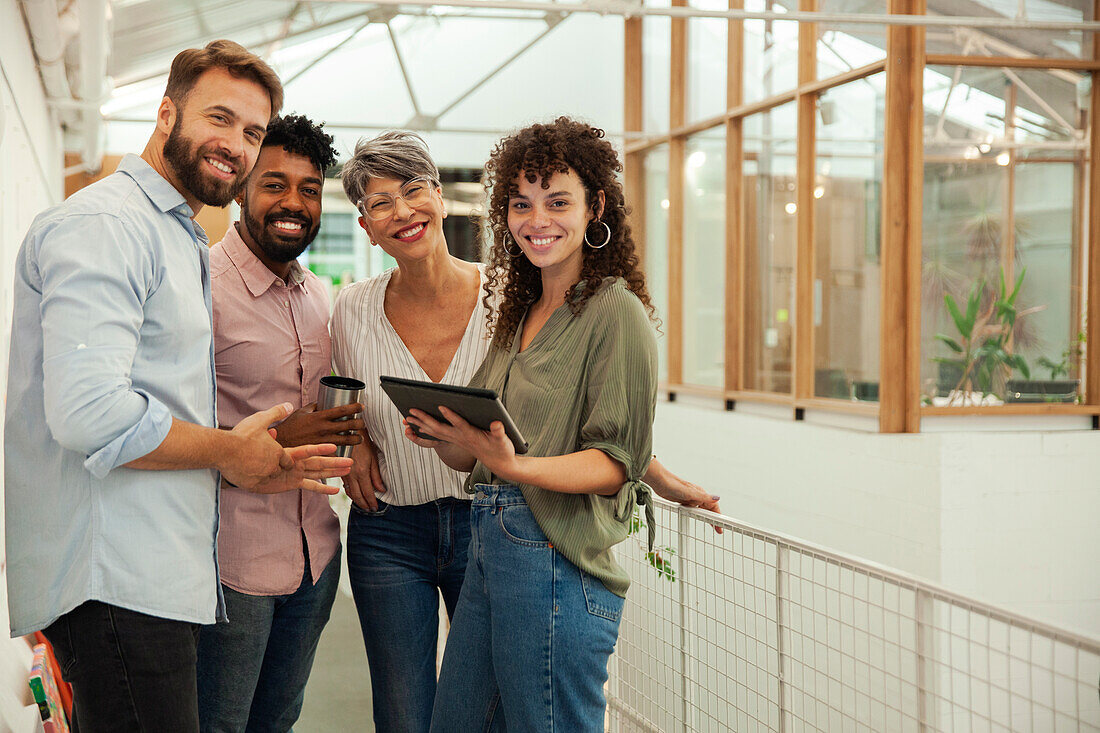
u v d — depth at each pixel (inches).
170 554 67.2
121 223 64.9
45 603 65.2
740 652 172.9
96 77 253.0
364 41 470.6
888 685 170.7
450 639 79.3
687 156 339.0
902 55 219.9
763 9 283.4
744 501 259.9
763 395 279.4
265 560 91.4
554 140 71.8
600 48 466.3
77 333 60.7
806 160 261.9
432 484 96.0
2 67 148.1
